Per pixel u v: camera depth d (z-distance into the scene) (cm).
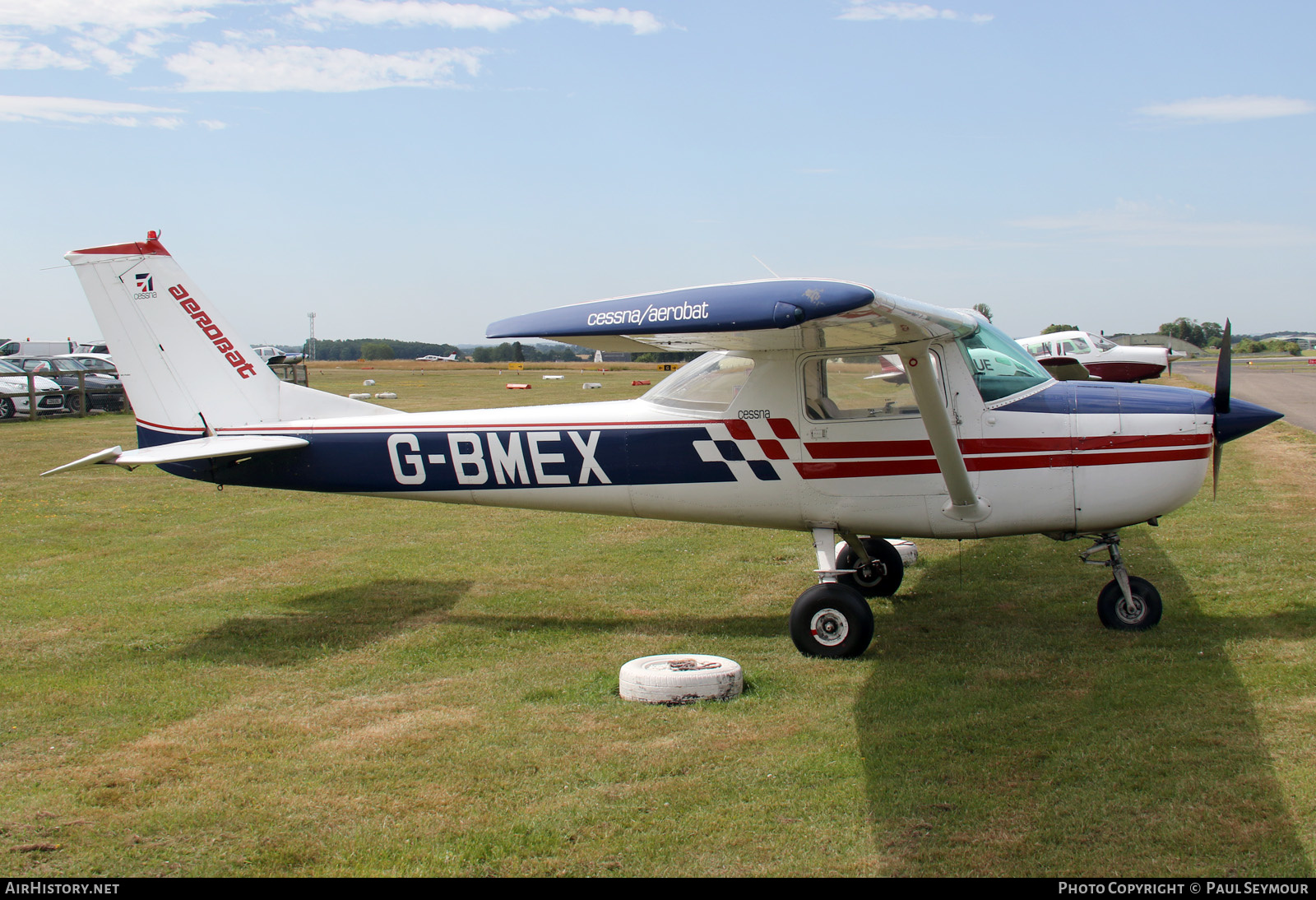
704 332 368
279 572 735
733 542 832
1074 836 307
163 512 1006
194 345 609
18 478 1233
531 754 385
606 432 562
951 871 289
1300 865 285
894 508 527
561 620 598
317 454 605
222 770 374
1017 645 513
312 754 388
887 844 306
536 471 576
